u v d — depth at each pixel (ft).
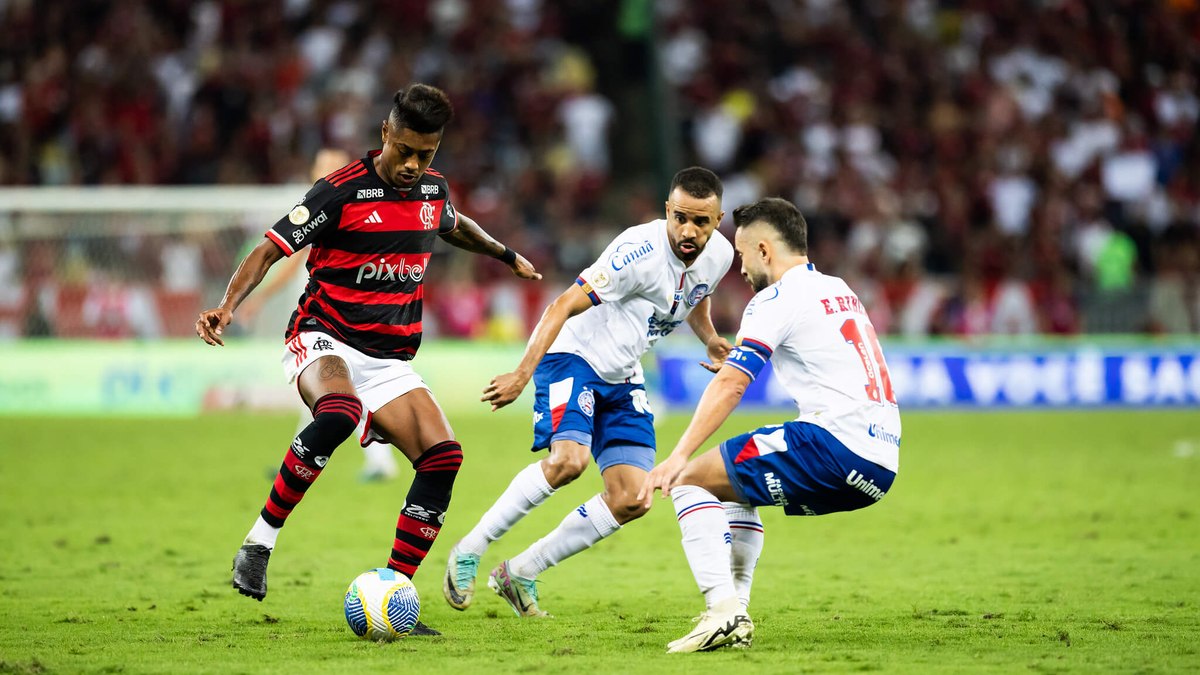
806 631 60.85
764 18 286.66
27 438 151.33
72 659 53.72
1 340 184.14
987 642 57.77
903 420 189.88
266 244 59.82
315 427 58.44
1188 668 51.75
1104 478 127.65
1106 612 65.87
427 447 61.67
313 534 93.66
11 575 76.95
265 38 263.70
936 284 215.10
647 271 63.10
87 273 184.44
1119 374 211.82
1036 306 217.15
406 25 271.28
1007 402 208.23
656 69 208.33
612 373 65.82
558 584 76.23
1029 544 90.79
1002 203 250.16
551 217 234.38
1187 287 217.97
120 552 85.30
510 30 269.23
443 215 64.80
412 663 52.90
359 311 62.13
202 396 184.14
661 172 209.15
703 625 55.52
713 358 69.87
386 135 60.34
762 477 56.65
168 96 251.80
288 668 51.83
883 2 295.28
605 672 50.88
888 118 267.39
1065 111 279.08
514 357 195.00
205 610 66.69
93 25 260.21
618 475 64.85
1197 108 284.00
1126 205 251.39
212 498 109.91
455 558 65.26
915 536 94.79
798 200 240.12
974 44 290.56
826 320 56.75
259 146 237.66
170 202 184.65
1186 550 87.86
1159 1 299.58
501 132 255.29
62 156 238.89
